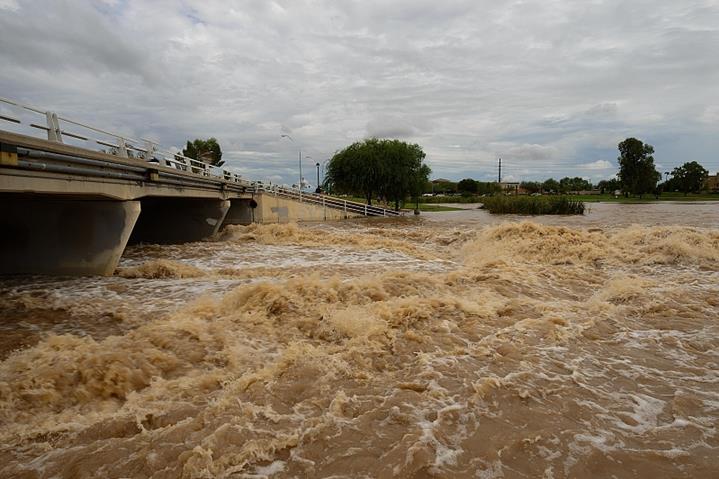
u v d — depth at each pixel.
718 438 4.56
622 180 90.88
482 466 4.09
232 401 5.38
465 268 13.52
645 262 15.36
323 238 24.42
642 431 4.69
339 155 54.09
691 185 100.25
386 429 4.74
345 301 9.34
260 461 4.23
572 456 4.24
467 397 5.44
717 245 16.53
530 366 6.36
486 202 53.97
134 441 4.59
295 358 6.63
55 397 5.49
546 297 10.55
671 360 6.67
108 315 9.44
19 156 9.63
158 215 26.72
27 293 11.28
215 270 14.76
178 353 6.77
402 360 6.68
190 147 63.00
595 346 7.21
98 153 12.30
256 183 38.44
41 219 13.95
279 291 9.36
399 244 22.20
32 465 4.24
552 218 37.69
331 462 4.20
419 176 51.78
